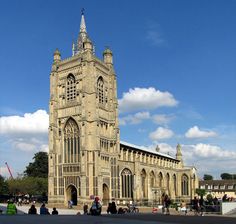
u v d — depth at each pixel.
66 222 40.44
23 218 47.31
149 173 166.50
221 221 45.00
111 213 69.25
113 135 146.38
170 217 53.09
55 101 145.50
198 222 42.91
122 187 147.75
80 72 142.00
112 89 150.75
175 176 199.12
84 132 135.88
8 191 187.62
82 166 133.75
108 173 141.75
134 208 104.19
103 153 140.38
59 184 139.88
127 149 164.00
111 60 154.50
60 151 142.00
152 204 156.75
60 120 144.25
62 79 146.62
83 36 152.50
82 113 137.38
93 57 142.88
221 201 78.31
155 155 192.38
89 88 139.25
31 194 192.62
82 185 132.62
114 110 148.62
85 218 47.72
